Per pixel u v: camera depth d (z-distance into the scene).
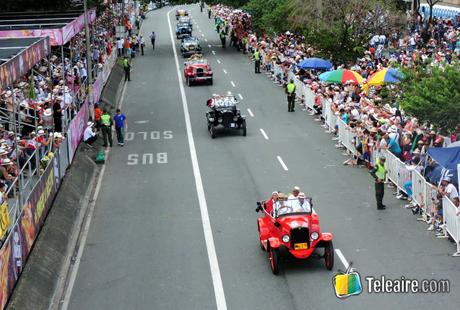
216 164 30.97
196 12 120.56
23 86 30.12
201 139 35.72
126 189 28.02
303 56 49.00
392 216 23.66
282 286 18.52
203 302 17.88
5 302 16.92
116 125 34.91
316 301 17.56
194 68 50.50
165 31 89.69
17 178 19.81
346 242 21.47
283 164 30.52
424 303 17.17
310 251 18.91
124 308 17.80
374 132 28.75
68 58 43.25
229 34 79.50
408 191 24.64
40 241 21.03
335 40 47.94
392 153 26.91
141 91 49.84
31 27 32.47
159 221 24.14
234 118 35.41
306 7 52.12
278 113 41.16
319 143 33.97
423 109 25.64
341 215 23.94
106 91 46.72
